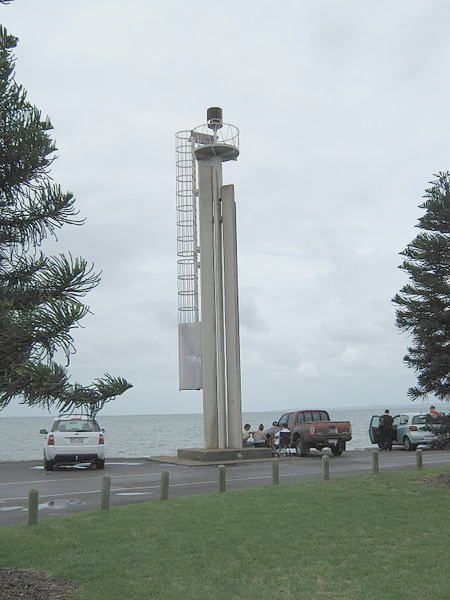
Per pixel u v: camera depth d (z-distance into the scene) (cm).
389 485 1341
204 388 2278
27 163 577
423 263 1367
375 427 2988
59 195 597
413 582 712
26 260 589
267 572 755
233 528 958
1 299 540
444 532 932
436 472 1527
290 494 1241
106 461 2392
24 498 1386
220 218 2316
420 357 1381
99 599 660
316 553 829
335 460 2181
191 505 1137
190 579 730
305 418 2631
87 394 520
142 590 689
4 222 600
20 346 513
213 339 2284
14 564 787
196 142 2345
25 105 592
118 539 900
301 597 671
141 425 14125
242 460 2184
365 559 801
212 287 2292
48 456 2022
